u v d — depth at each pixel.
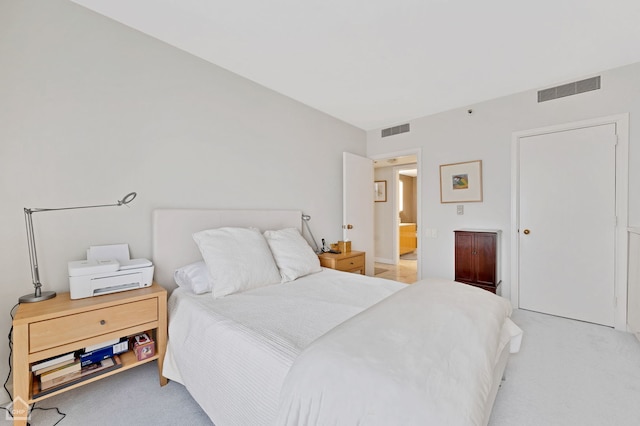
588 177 2.72
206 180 2.50
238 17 1.90
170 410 1.54
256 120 2.89
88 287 1.62
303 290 2.05
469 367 0.95
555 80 2.81
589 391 1.67
